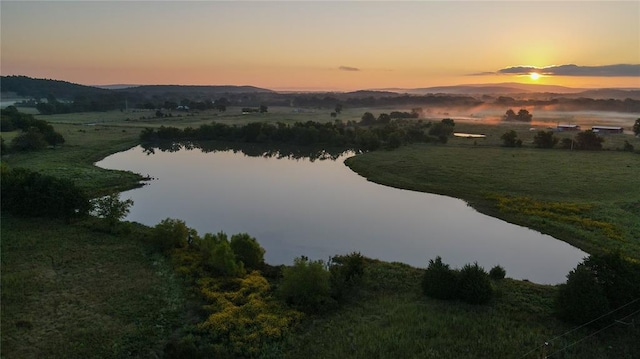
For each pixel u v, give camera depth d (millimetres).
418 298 31500
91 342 25453
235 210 58031
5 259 36312
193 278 34156
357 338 25875
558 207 54875
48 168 74312
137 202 61250
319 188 71375
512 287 33281
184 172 83625
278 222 53062
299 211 57812
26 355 24016
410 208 59281
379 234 48844
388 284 34094
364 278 34812
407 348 24797
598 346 24797
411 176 76188
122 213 47531
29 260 36406
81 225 45062
